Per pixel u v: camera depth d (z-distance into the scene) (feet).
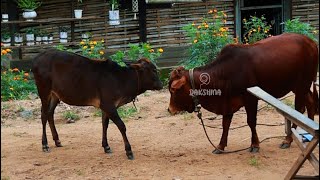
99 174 23.41
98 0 44.60
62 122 33.71
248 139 28.25
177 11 46.03
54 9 43.98
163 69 45.01
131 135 29.81
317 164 18.70
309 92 26.89
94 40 44.34
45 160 25.57
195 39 40.09
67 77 25.68
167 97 38.47
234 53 25.07
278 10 50.44
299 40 25.84
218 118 33.01
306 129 18.65
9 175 23.53
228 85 25.03
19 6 42.16
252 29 44.01
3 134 30.73
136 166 24.29
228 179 22.34
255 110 25.30
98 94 25.46
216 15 44.32
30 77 42.37
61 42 42.86
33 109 35.91
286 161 24.31
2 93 38.55
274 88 25.46
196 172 23.27
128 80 25.55
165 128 31.17
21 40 42.73
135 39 45.47
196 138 28.89
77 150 27.12
